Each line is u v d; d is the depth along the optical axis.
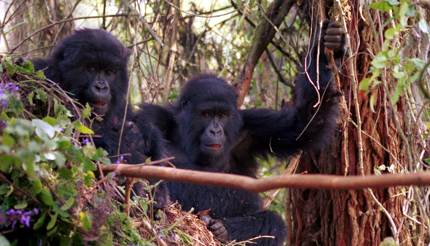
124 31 9.44
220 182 3.69
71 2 9.19
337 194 7.29
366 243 7.14
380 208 6.92
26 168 3.87
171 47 8.89
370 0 6.62
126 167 4.33
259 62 9.61
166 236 5.67
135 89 9.69
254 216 7.75
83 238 4.29
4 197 4.18
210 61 9.95
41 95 4.96
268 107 9.67
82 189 4.37
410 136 6.74
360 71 7.00
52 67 6.64
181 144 8.30
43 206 4.18
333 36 6.62
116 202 4.99
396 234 6.80
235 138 8.24
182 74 9.87
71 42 6.59
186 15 9.71
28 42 8.98
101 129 6.41
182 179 3.90
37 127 3.98
